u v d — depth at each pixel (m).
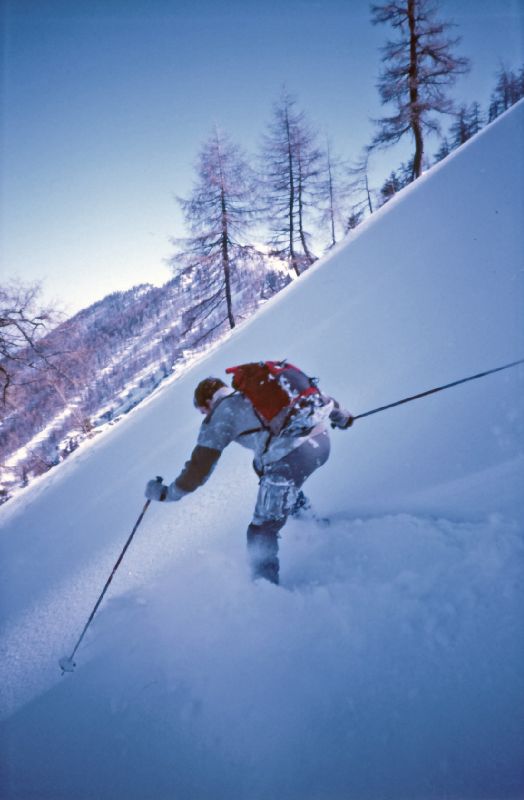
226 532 2.72
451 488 2.42
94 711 1.78
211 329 18.58
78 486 4.62
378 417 3.17
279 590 2.11
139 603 2.33
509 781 1.22
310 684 1.64
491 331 3.24
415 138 17.23
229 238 18.59
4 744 1.75
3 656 2.29
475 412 2.77
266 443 2.22
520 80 31.47
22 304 15.23
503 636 1.61
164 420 5.11
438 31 16.05
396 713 1.46
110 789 1.49
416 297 4.22
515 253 3.77
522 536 2.01
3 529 4.46
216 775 1.44
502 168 5.19
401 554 2.13
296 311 6.00
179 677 1.82
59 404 16.83
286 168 22.98
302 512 2.64
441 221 5.22
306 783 1.35
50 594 2.76
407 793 1.25
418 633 1.71
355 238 7.07
